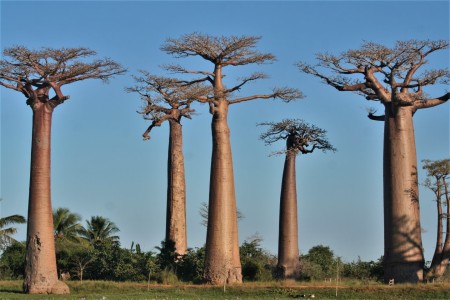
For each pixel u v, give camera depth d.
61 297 34.09
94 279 44.75
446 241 38.91
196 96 41.62
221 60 42.66
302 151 46.50
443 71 38.53
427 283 35.97
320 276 46.25
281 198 45.81
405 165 38.09
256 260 47.53
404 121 38.38
